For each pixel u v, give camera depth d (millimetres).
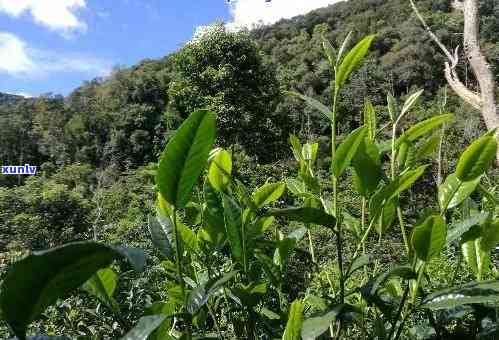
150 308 1210
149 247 8234
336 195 1278
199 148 1026
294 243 1478
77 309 3662
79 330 3574
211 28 21547
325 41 1415
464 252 1435
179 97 21484
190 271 1557
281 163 19172
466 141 11273
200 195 1718
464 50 2715
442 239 1143
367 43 1288
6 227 16484
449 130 11047
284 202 6020
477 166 1217
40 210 17547
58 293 814
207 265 1510
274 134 22094
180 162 1032
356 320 1492
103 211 19125
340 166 1259
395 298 1455
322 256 5328
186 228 1425
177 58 21859
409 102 1560
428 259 1184
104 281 1218
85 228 17797
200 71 21594
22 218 16625
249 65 21984
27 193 18078
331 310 1124
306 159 1741
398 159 1526
